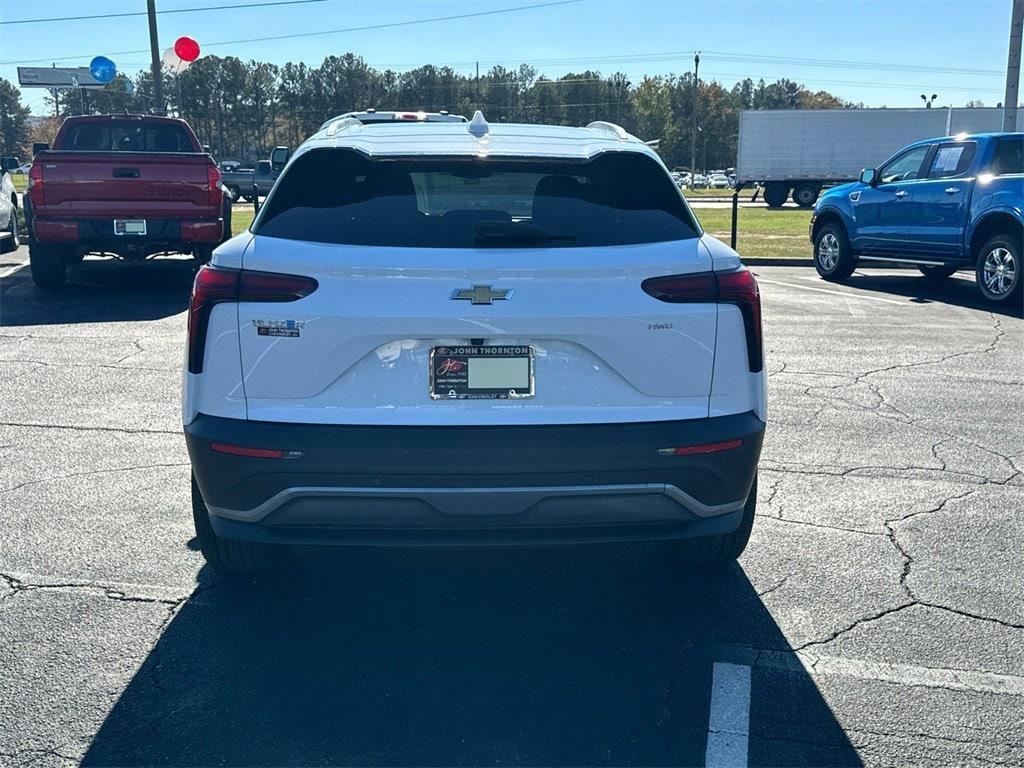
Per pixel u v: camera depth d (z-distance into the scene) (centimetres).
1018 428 645
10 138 15762
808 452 588
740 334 331
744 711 308
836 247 1446
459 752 285
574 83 14038
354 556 429
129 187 1102
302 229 332
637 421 323
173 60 2378
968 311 1160
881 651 347
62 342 886
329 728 296
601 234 335
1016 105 2209
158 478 521
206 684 320
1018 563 425
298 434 312
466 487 313
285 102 14300
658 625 366
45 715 299
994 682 326
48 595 382
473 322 311
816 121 4231
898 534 457
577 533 331
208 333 321
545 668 333
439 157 354
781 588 399
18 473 528
